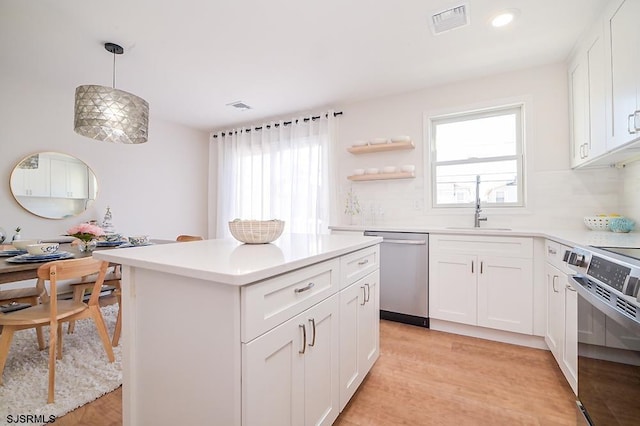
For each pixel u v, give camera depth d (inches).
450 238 101.3
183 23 84.3
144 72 114.0
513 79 112.3
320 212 149.8
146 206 163.2
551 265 81.3
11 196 118.8
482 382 72.1
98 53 100.4
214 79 119.6
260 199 172.6
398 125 133.7
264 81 121.6
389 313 112.6
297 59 104.2
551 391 68.3
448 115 124.8
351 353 61.9
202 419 38.1
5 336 66.9
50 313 65.3
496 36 90.3
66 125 133.0
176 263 39.6
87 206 139.7
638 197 84.3
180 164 180.2
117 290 100.9
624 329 39.8
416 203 129.3
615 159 84.7
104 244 101.2
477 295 97.1
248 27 86.2
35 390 65.9
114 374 72.4
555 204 105.3
